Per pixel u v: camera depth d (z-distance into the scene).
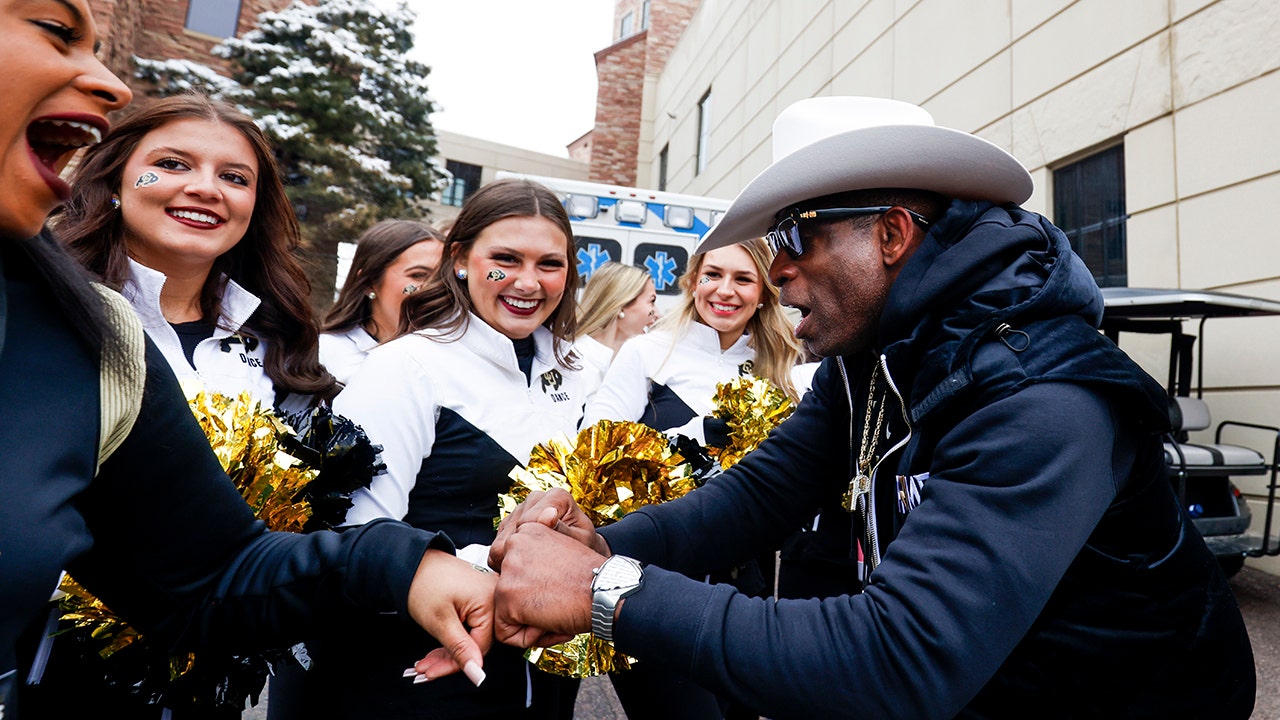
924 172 1.21
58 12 0.63
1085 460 0.95
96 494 0.88
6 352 0.70
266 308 1.74
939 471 1.04
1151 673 1.05
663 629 0.98
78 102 0.66
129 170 1.47
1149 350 5.29
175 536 0.96
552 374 1.83
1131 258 5.39
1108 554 1.04
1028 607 0.91
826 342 1.31
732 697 0.96
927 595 0.92
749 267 2.66
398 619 1.42
